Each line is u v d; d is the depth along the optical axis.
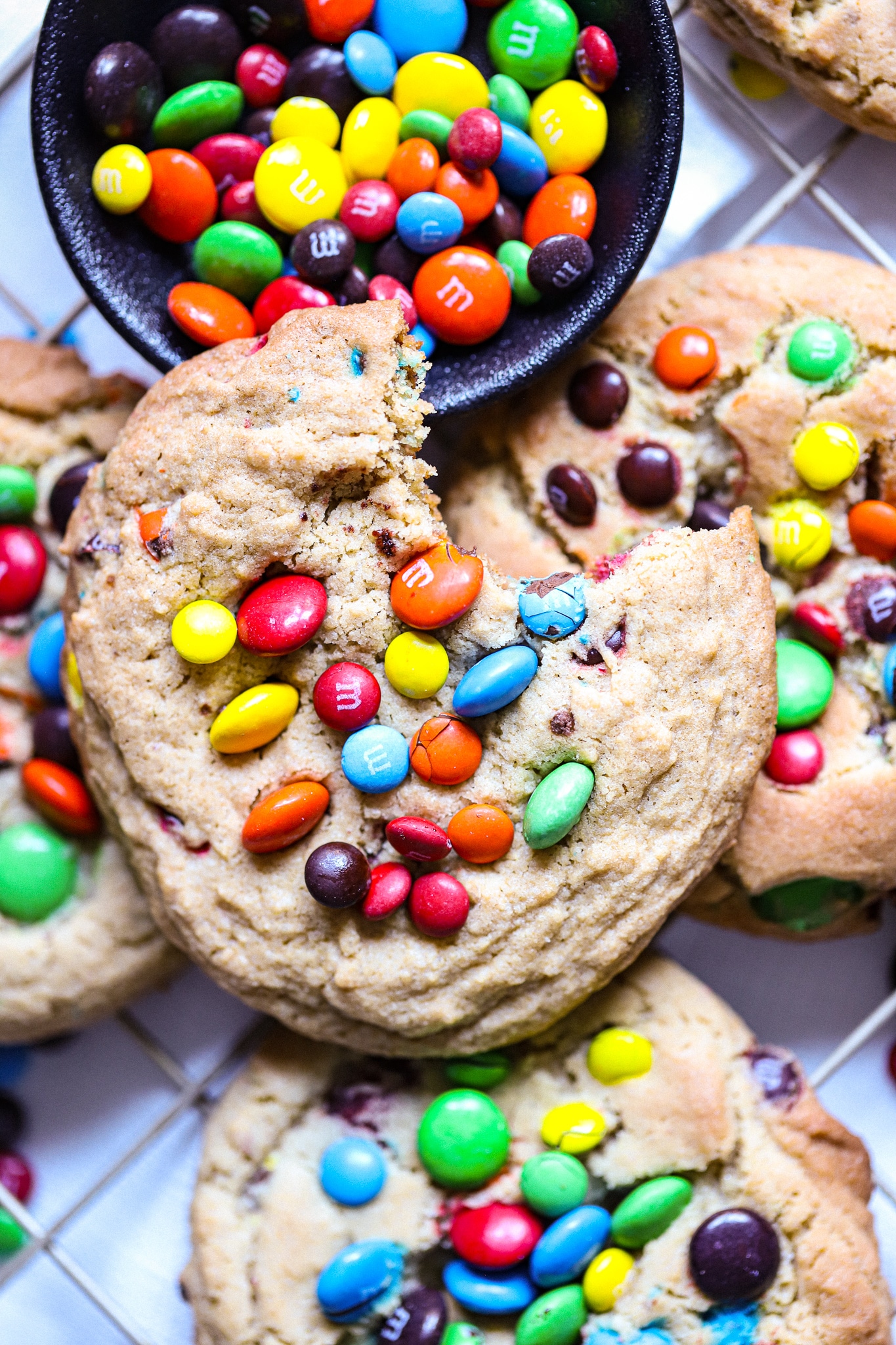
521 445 0.46
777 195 0.48
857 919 0.47
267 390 0.43
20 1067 0.49
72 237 0.44
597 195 0.45
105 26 0.45
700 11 0.47
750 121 0.48
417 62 0.45
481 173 0.45
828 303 0.46
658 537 0.43
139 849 0.44
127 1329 0.48
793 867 0.45
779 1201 0.44
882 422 0.45
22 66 0.48
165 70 0.45
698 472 0.46
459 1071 0.45
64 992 0.46
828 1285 0.44
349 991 0.43
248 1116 0.45
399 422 0.43
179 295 0.44
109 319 0.44
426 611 0.42
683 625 0.43
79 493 0.46
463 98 0.45
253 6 0.45
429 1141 0.44
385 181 0.45
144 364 0.49
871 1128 0.49
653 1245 0.44
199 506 0.43
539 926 0.43
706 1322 0.44
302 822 0.43
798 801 0.45
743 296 0.46
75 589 0.44
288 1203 0.45
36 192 0.49
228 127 0.45
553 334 0.45
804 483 0.46
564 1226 0.44
